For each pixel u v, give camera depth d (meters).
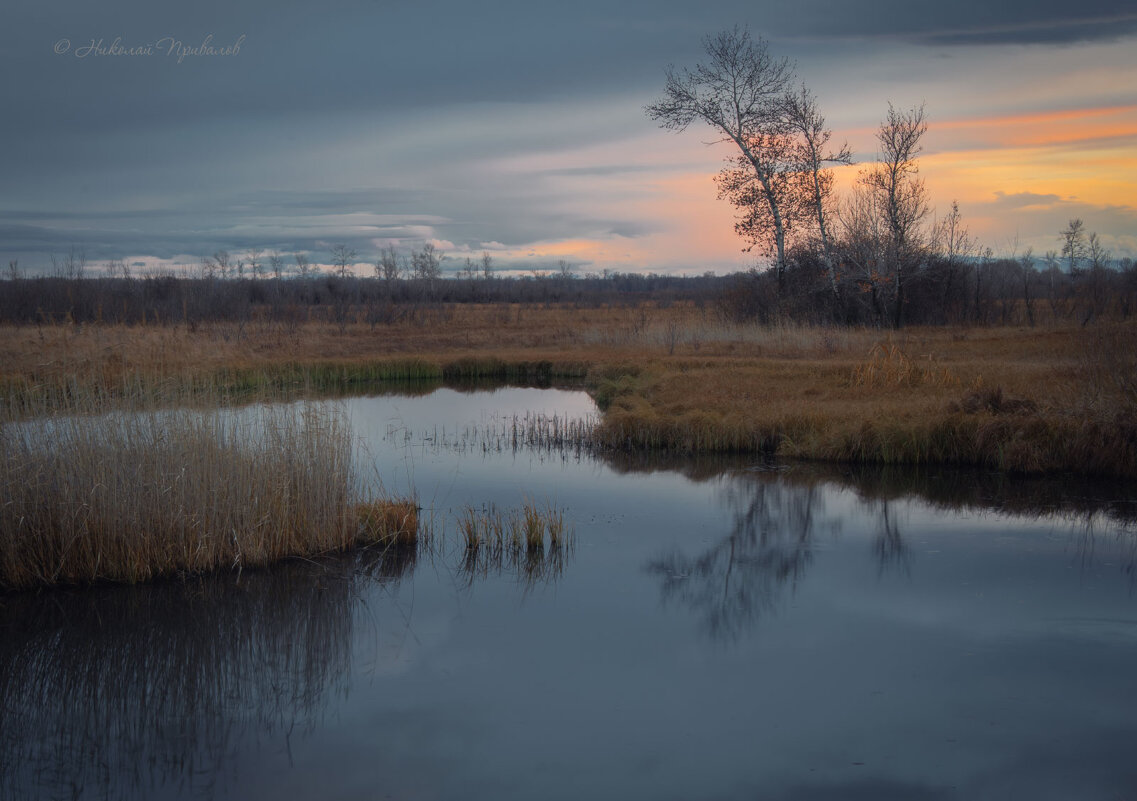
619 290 133.38
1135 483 12.22
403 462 14.55
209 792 5.24
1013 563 9.20
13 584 8.27
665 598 8.33
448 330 43.94
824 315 31.88
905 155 31.67
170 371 12.52
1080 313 33.41
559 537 9.85
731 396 17.75
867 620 7.71
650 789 5.12
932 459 13.59
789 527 10.66
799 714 6.02
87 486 8.53
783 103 30.42
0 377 11.16
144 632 7.65
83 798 5.19
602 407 20.86
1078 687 6.35
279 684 6.70
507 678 6.66
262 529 9.15
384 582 8.84
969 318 35.31
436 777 5.33
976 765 5.33
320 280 66.25
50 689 6.73
